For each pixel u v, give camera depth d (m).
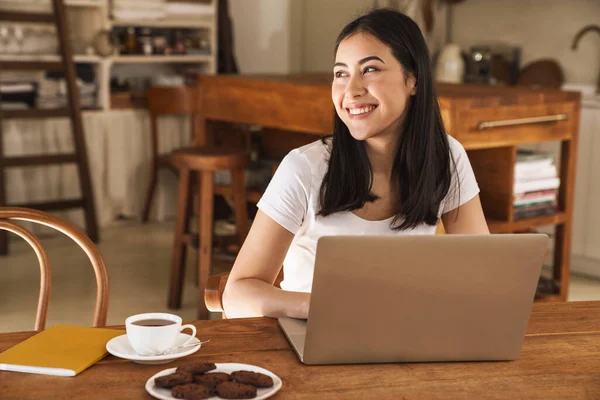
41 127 5.28
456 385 1.21
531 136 3.36
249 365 1.23
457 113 3.07
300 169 1.67
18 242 5.14
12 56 5.20
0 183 4.97
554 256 3.69
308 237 1.70
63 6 5.27
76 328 1.41
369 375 1.23
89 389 1.16
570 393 1.19
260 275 1.63
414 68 1.60
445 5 5.68
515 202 3.40
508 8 5.38
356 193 1.64
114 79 5.89
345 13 6.48
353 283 1.22
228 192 3.96
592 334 1.45
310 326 1.24
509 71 5.37
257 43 6.70
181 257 3.93
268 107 3.78
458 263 1.24
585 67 5.04
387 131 1.62
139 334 1.26
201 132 4.26
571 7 5.07
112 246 5.12
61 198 5.39
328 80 3.84
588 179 4.57
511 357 1.31
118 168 5.65
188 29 6.33
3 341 1.35
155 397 1.13
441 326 1.27
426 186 1.66
